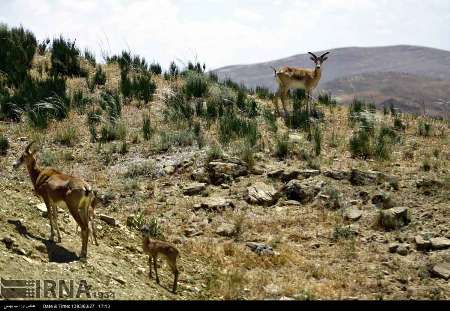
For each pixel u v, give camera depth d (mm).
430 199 19875
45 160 23094
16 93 29156
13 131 26031
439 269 15797
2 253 11766
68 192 12906
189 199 20422
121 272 13477
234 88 34281
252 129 26156
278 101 33688
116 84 32844
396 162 23594
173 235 17781
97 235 15656
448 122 30969
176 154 24062
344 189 20766
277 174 21828
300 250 17109
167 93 31062
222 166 22094
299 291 14531
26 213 14867
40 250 12805
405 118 31188
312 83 31219
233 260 16312
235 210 19641
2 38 35469
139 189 21188
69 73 33875
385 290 14891
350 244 17359
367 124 28062
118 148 24703
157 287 13539
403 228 18266
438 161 23547
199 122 27812
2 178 20641
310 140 26078
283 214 19406
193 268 15625
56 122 27422
